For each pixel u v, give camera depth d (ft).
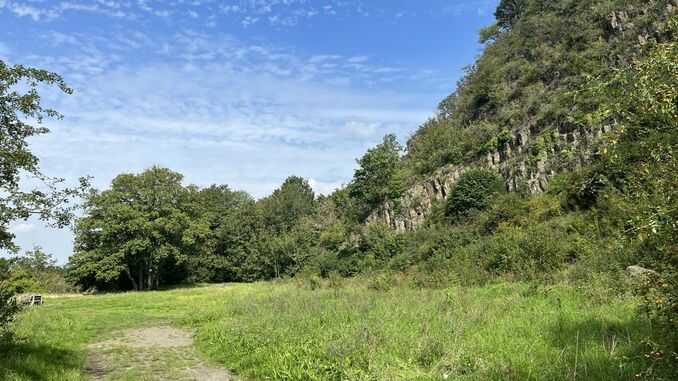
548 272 69.51
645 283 18.60
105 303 104.47
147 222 182.19
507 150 148.36
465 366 26.40
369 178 191.01
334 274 140.87
